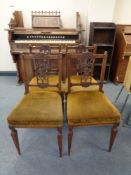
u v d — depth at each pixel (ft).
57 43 7.99
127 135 5.82
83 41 9.75
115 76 9.46
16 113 4.43
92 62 4.98
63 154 5.04
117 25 9.08
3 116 6.71
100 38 8.99
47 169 4.59
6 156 4.97
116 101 7.72
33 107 4.62
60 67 5.04
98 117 4.35
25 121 4.26
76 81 5.90
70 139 4.65
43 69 5.08
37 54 4.84
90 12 8.77
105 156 4.99
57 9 9.14
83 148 5.27
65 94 5.48
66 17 9.35
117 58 9.18
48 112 4.44
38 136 5.77
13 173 4.49
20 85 9.29
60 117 4.32
